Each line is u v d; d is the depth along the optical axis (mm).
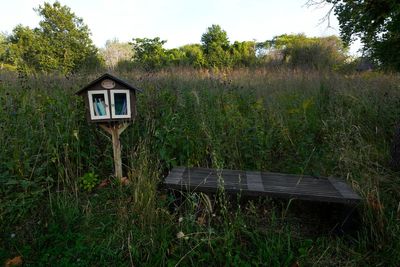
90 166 2816
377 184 2389
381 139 3453
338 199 1988
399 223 1954
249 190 2111
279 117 3789
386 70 6203
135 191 2186
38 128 2871
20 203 2137
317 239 1978
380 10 3623
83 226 2105
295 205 2457
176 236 1987
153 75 6355
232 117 3467
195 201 2205
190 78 6453
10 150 2502
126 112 2551
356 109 4039
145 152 2578
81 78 4961
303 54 11797
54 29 14281
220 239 1920
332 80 6027
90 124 2893
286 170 3002
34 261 1801
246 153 3055
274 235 2021
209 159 3006
